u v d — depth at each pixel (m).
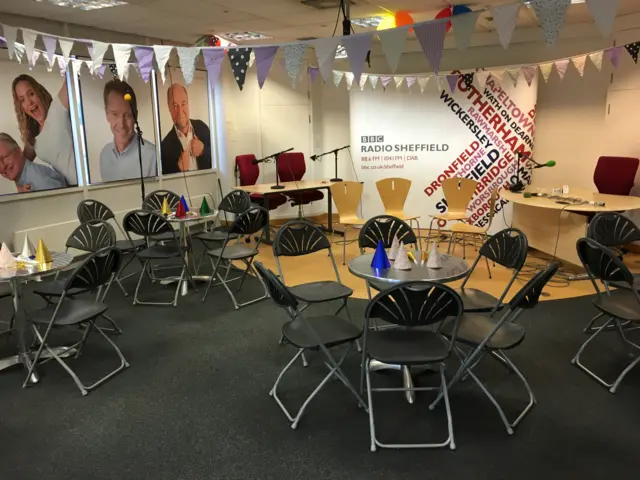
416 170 7.07
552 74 6.66
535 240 5.62
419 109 6.87
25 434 2.59
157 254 4.56
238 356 3.45
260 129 7.82
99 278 3.17
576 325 3.87
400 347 2.54
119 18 5.33
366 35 2.73
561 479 2.21
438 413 2.73
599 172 5.87
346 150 8.12
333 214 8.40
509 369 3.19
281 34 6.42
